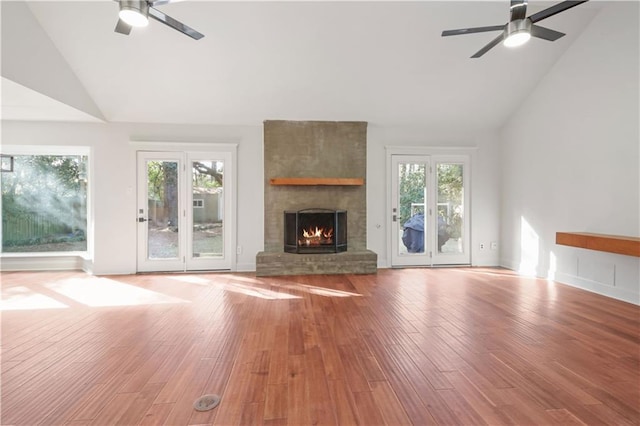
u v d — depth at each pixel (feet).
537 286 14.55
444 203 19.30
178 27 9.28
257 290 13.92
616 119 12.51
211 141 17.83
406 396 6.27
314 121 17.81
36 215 18.08
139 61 13.93
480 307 11.61
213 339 8.93
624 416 5.68
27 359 7.80
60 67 13.38
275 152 17.61
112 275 16.90
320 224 17.67
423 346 8.46
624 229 12.28
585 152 13.83
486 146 19.34
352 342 8.71
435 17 12.71
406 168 19.04
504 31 9.41
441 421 5.56
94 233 17.08
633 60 11.87
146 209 17.52
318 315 10.82
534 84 16.31
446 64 14.84
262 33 13.00
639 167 11.73
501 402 6.07
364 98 16.52
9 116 15.92
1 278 16.11
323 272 16.87
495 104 17.40
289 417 5.67
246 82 15.25
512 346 8.43
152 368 7.37
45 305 11.93
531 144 16.85
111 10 12.06
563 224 14.99
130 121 17.25
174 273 17.31
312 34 13.14
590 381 6.77
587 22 13.46
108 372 7.20
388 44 13.70
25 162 17.93
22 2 11.35
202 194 17.88
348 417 5.66
